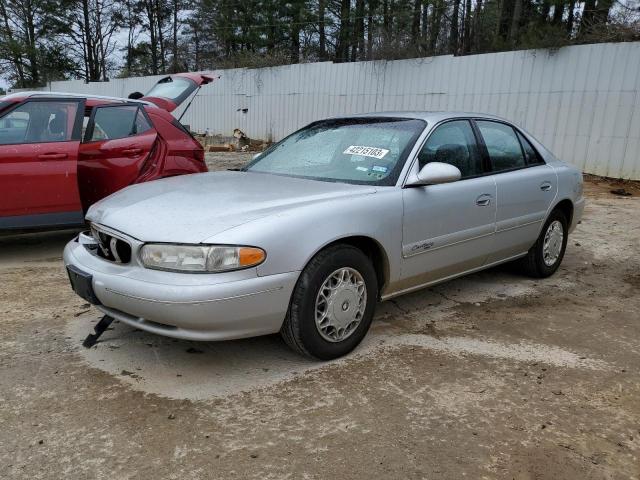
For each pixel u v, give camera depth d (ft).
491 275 17.98
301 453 8.30
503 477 7.89
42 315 13.57
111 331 12.60
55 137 18.20
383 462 8.13
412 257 12.46
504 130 16.02
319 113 60.85
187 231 9.70
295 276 10.14
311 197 11.18
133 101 20.89
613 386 10.63
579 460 8.32
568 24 68.13
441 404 9.78
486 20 89.51
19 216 17.43
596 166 40.98
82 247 11.63
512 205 15.12
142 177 19.83
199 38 133.49
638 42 37.99
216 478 7.72
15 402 9.55
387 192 11.90
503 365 11.39
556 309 14.93
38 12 133.18
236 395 9.93
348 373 10.83
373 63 54.44
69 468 7.87
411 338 12.64
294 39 114.21
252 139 68.69
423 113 14.51
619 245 22.39
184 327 9.53
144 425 8.95
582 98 40.98
